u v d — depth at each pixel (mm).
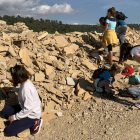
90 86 4031
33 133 2592
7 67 3781
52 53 4797
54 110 3264
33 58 4266
